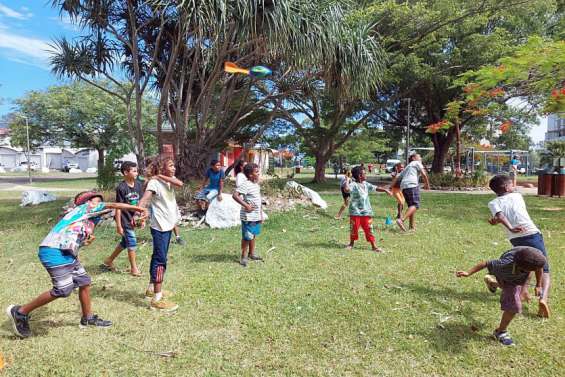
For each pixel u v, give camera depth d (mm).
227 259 5844
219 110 11383
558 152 32062
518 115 19547
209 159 11625
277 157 44812
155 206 4035
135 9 10789
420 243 6777
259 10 8102
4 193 19078
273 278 4918
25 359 3064
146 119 32094
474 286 4602
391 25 15234
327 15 9031
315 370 2908
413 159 7934
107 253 6340
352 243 6469
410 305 4066
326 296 4301
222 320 3734
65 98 32250
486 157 33875
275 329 3545
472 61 16906
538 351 3156
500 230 7922
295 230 7969
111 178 13391
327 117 20016
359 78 10016
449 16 15688
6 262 5949
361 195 6281
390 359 3061
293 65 9203
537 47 9570
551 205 11875
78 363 3012
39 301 3383
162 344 3299
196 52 9836
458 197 14320
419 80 17562
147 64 12086
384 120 26469
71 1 9781
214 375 2846
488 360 3039
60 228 3422
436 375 2854
